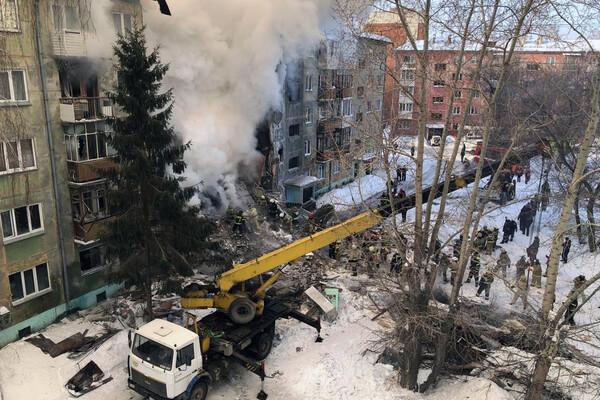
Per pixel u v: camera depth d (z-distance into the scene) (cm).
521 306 2088
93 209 1955
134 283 1664
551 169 3250
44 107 1731
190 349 1330
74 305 1906
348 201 3456
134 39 1509
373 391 1475
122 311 1872
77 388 1444
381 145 1408
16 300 1708
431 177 3500
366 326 1838
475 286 2280
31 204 1727
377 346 1677
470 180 1814
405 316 1389
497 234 2723
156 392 1311
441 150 1413
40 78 1708
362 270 2309
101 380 1494
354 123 1666
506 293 2212
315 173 3691
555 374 1479
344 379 1513
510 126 1906
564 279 2433
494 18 1291
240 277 1570
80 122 1792
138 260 1595
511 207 3441
